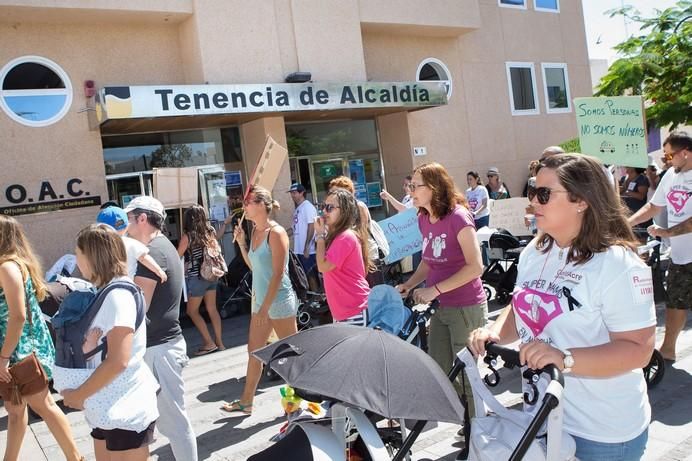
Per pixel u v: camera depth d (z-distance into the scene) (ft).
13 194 29.89
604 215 7.11
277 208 17.02
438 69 46.26
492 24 48.85
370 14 39.88
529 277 7.85
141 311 10.06
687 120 40.68
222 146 37.91
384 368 7.59
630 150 18.83
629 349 6.68
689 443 13.61
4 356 12.49
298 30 36.70
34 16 30.25
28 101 30.63
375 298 11.56
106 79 32.81
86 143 31.83
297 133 41.45
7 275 12.46
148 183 35.17
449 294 13.17
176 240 34.86
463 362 8.12
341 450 8.04
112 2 30.76
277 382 20.77
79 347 9.64
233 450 15.37
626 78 41.14
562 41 53.26
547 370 6.64
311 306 24.52
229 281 34.04
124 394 9.84
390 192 45.19
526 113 50.60
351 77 38.55
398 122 44.14
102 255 9.95
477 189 39.24
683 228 16.43
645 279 6.88
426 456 14.06
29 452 16.61
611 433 7.04
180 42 35.06
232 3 34.24
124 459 10.11
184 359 12.69
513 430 7.20
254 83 34.47
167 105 29.86
